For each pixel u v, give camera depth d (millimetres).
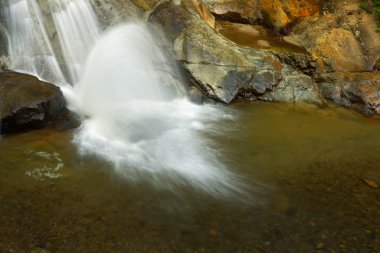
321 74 9047
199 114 7734
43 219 4324
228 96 8148
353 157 6246
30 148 5727
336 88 8672
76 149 5867
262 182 5379
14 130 6055
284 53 9094
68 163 5480
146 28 8695
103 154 5828
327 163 5988
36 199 4645
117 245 4035
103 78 7879
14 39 7543
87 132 6387
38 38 7758
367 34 10359
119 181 5184
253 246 4129
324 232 4395
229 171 5648
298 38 10664
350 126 7594
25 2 7559
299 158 6125
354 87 8586
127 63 8156
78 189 4926
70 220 4348
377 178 5605
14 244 3941
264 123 7484
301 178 5520
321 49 9992
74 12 8172
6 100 6027
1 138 5918
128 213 4551
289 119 7738
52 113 6430
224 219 4547
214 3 11898
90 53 8242
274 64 8820
